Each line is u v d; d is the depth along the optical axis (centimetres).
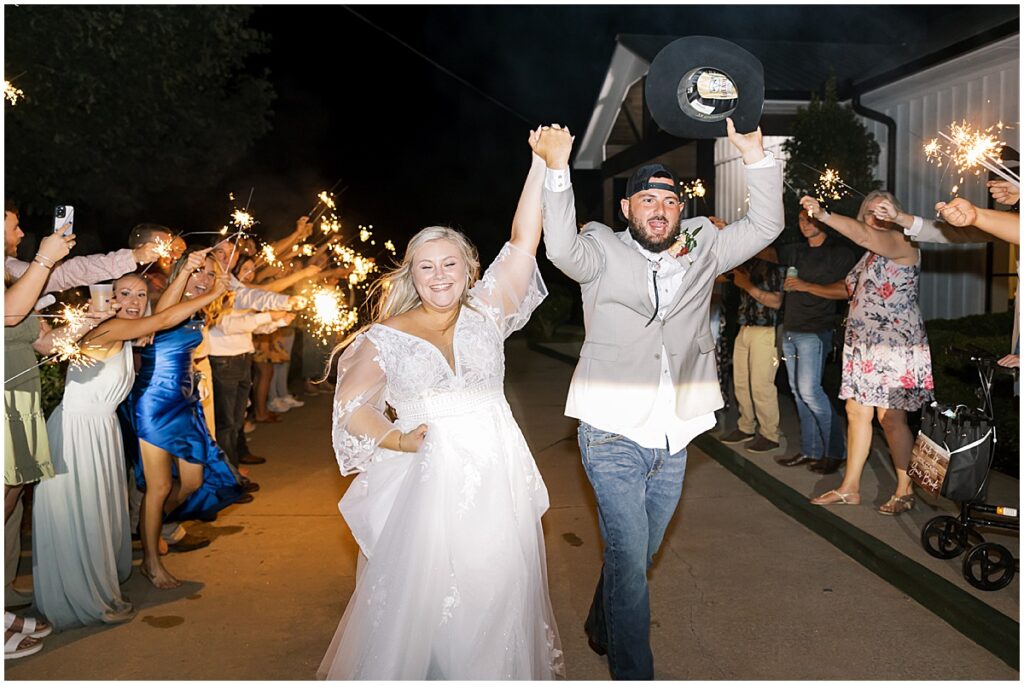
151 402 518
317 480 796
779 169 397
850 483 627
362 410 334
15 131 905
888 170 1102
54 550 466
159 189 1230
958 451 474
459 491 326
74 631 468
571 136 354
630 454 388
